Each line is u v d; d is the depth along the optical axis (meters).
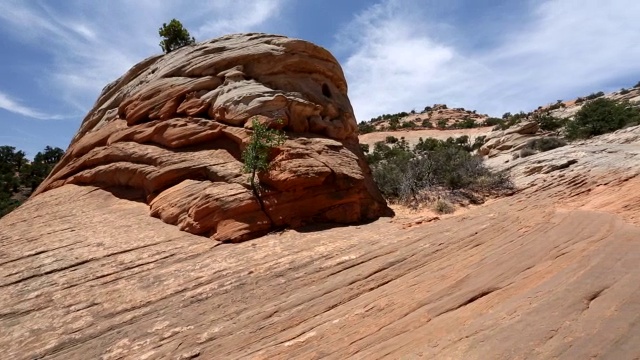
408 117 97.81
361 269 7.39
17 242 10.09
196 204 10.46
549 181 12.20
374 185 14.64
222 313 6.48
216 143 12.91
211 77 14.31
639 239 6.46
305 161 11.22
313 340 5.52
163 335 6.02
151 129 13.94
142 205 12.69
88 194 14.05
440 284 6.38
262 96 12.85
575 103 69.75
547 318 4.88
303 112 13.65
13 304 7.14
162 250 9.20
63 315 6.77
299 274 7.59
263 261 8.36
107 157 14.68
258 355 5.37
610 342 4.32
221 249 9.33
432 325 5.36
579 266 5.98
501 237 7.71
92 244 9.59
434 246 7.85
